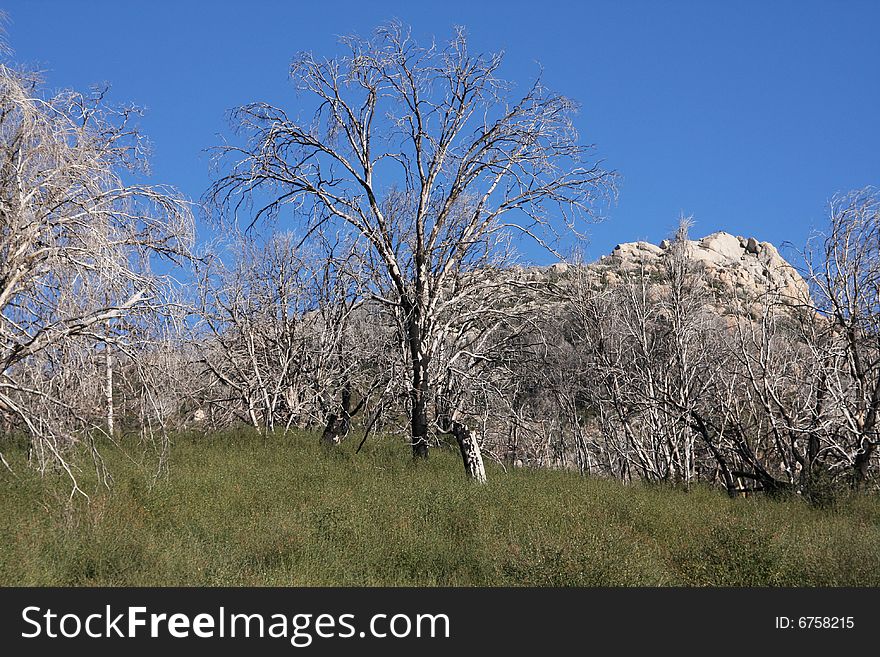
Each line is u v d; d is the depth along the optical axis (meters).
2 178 13.21
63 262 13.08
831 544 14.35
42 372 13.37
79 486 14.76
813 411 23.38
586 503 16.95
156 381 14.65
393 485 17.81
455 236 24.17
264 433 25.59
